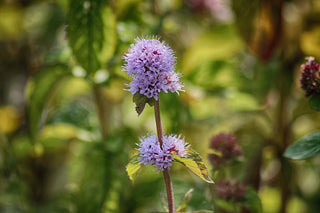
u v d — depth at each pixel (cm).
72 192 45
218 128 48
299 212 46
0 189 48
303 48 45
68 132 44
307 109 43
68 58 42
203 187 40
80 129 43
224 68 47
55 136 45
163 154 29
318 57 44
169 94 40
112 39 37
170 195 30
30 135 42
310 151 32
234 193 35
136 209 42
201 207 38
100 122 43
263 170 44
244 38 45
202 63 48
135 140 43
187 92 46
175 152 30
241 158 36
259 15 44
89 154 42
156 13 49
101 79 40
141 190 42
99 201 40
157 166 30
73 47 37
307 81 32
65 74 41
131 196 42
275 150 45
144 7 47
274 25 44
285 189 43
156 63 29
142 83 29
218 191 36
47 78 41
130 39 40
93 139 43
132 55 29
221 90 47
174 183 40
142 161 30
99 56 38
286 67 46
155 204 41
